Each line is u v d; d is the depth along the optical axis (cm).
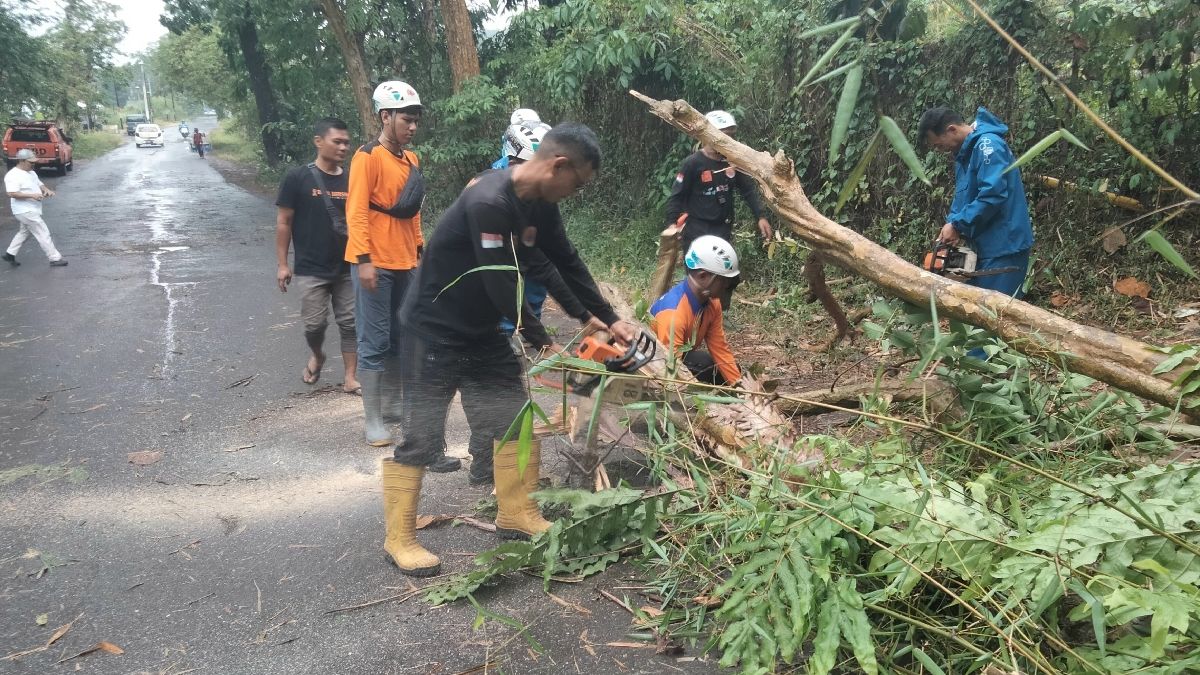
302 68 1706
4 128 3444
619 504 273
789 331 604
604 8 920
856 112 689
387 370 448
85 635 264
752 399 337
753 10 880
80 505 358
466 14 1176
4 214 1650
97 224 1448
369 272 400
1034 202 623
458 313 282
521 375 309
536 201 277
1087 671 187
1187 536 203
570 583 289
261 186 2339
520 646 254
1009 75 609
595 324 305
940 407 321
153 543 325
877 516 230
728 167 557
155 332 661
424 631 264
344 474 391
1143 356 273
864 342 548
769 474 265
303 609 278
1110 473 282
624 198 1039
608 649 251
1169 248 173
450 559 308
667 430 312
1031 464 295
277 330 666
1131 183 564
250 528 337
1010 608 205
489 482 370
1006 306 294
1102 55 570
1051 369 322
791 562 228
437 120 1345
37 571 303
